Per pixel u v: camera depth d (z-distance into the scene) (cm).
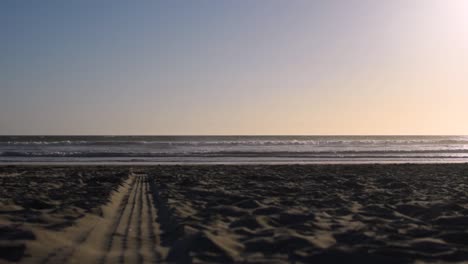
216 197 1149
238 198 1095
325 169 2231
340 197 1160
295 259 529
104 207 919
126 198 1170
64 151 3903
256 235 659
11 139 7988
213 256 529
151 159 3128
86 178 1711
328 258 531
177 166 2406
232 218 821
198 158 3269
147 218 841
